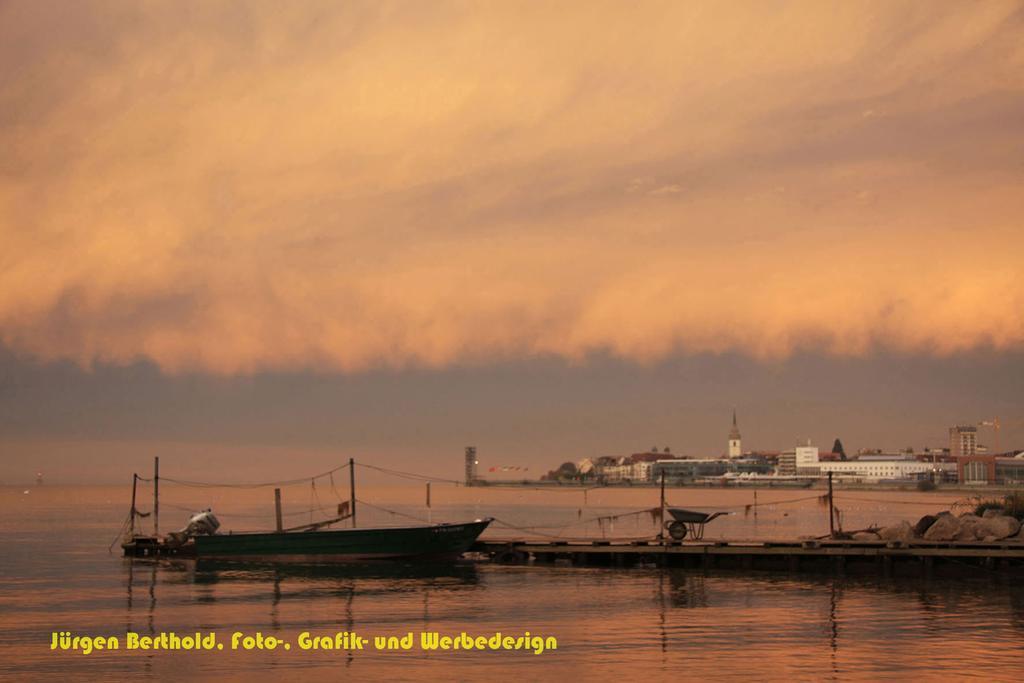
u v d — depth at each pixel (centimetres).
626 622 6334
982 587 7725
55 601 7419
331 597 7512
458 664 5231
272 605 7150
